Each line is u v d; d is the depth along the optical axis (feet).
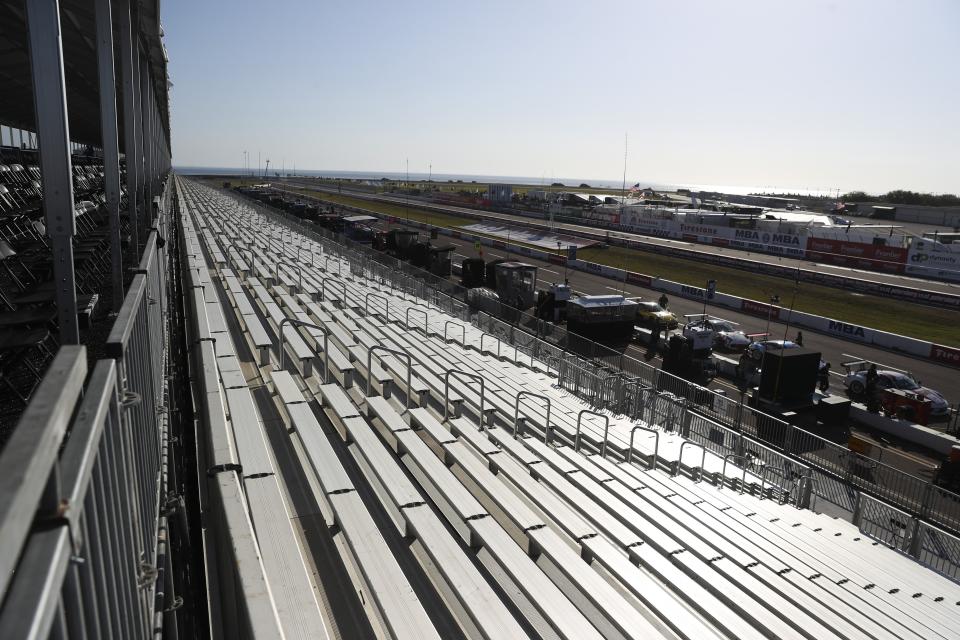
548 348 62.90
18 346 22.06
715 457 47.37
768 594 24.17
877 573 33.24
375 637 16.02
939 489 46.32
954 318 117.60
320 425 29.09
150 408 13.23
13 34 39.91
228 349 33.27
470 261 126.72
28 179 65.26
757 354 82.23
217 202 177.99
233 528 15.64
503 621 16.38
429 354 49.29
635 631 16.93
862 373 76.74
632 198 373.40
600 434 42.91
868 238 192.85
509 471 28.02
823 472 48.19
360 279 85.87
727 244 211.61
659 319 106.73
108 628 5.96
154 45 38.88
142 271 12.82
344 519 19.57
